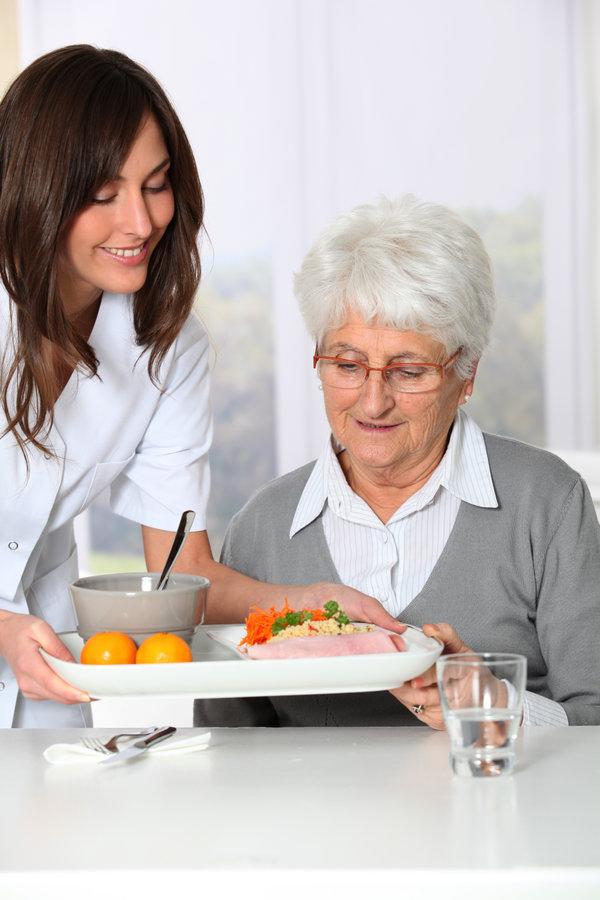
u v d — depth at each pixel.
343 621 1.35
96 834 1.01
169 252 1.60
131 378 1.71
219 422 5.07
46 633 1.28
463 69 5.04
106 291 1.63
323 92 4.99
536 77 5.05
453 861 0.92
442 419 1.61
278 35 4.95
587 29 5.03
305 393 5.04
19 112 1.39
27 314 1.46
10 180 1.40
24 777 1.18
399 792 1.10
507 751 1.15
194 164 1.55
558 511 1.65
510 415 5.19
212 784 1.14
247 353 5.04
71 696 1.24
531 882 0.90
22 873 0.92
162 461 1.81
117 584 1.38
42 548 1.73
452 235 1.54
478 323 1.58
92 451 1.71
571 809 1.04
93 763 1.22
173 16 4.88
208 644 1.41
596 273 5.13
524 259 5.12
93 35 4.80
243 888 0.91
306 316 1.60
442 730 1.33
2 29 4.69
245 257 5.02
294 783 1.14
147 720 2.07
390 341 1.53
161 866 0.93
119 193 1.41
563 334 5.15
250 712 1.76
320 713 1.68
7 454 1.61
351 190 5.04
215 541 5.10
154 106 1.44
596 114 5.06
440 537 1.67
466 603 1.64
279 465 5.07
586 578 1.63
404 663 1.22
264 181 5.00
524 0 5.02
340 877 0.91
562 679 1.61
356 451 1.61
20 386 1.52
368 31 4.99
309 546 1.73
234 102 4.96
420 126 5.05
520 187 5.10
